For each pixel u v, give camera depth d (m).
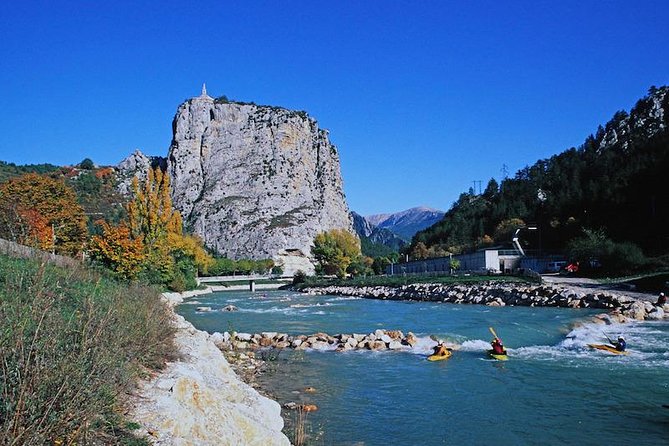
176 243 79.44
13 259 12.38
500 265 86.88
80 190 146.75
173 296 62.72
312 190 185.25
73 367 6.55
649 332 28.30
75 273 14.54
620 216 92.56
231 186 176.62
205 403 8.77
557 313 38.88
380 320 37.94
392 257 147.88
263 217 166.38
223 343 27.14
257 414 10.89
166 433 7.25
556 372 19.44
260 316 43.00
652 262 63.31
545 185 147.00
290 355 23.92
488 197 180.75
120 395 7.79
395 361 22.25
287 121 187.50
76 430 5.88
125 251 46.78
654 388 16.88
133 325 10.78
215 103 190.62
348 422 13.95
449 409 15.16
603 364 20.61
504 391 17.02
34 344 6.54
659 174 92.94
